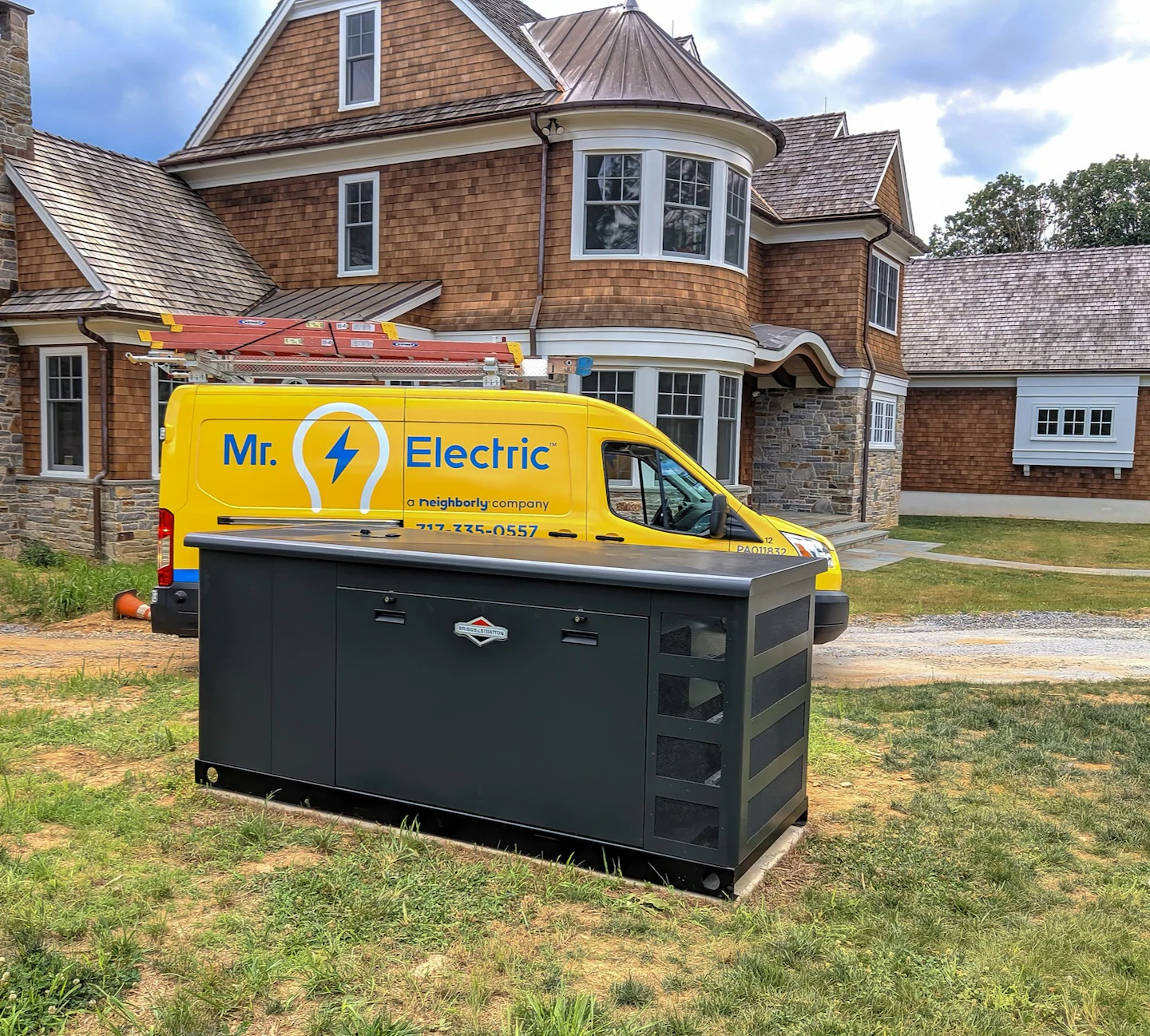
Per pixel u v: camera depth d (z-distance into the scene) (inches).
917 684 319.3
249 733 190.7
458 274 616.7
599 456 297.0
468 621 169.0
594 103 547.2
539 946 136.9
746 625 148.0
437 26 624.7
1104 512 1029.8
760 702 157.6
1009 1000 123.4
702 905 149.6
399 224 635.5
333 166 655.8
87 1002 118.8
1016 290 1117.7
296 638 184.7
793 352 687.1
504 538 206.5
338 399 301.4
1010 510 1069.8
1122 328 1027.3
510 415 297.7
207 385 309.1
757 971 129.2
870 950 136.6
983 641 408.8
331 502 301.4
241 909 144.9
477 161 605.3
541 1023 114.0
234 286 637.3
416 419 299.1
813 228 782.5
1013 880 159.9
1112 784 209.6
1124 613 483.2
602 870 159.9
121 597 420.8
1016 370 1035.3
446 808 172.6
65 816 178.4
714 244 589.6
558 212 580.4
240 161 679.1
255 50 688.4
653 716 155.1
